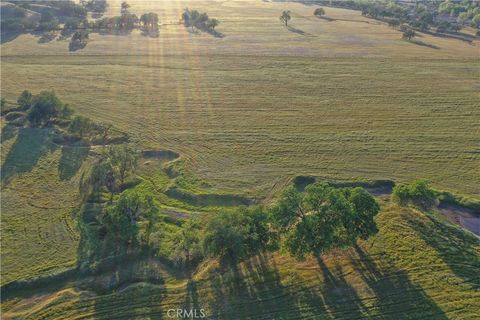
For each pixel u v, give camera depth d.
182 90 90.75
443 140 68.88
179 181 57.25
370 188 56.31
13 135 69.31
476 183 56.81
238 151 65.38
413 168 60.56
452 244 44.38
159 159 63.28
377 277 40.41
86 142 67.44
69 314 37.41
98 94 87.75
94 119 75.56
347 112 79.56
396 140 68.69
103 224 46.75
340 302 37.81
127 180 57.19
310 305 37.62
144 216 47.78
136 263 43.16
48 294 39.94
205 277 40.94
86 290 40.03
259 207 43.69
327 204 41.62
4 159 62.28
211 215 50.78
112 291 39.91
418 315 36.31
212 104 83.31
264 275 41.16
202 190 55.56
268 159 63.16
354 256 43.09
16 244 45.62
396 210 50.34
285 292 39.09
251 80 97.12
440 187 55.91
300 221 41.81
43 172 59.09
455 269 41.06
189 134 70.69
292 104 83.38
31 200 52.97
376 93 89.06
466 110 80.62
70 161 61.97
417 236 45.56
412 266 41.59
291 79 97.81
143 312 37.41
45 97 74.31
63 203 52.38
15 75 97.69
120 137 68.94
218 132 71.50
